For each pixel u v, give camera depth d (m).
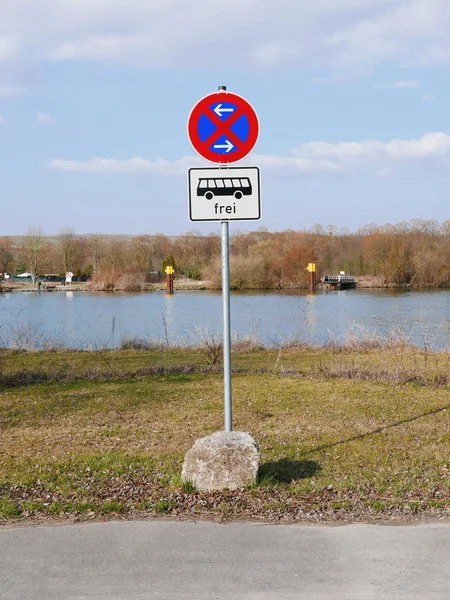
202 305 46.78
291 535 4.42
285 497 5.27
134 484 5.75
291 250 75.81
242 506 5.01
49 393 11.27
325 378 12.59
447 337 23.98
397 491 5.40
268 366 15.25
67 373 13.38
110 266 79.25
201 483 5.42
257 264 72.19
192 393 11.13
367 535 4.41
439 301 46.88
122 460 6.70
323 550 4.17
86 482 5.85
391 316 34.62
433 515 4.82
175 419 9.02
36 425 8.70
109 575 3.85
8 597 3.59
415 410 9.31
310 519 4.75
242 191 5.59
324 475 6.04
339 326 30.08
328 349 18.70
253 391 11.23
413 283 71.25
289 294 61.19
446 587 3.67
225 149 5.62
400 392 10.85
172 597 3.58
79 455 7.00
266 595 3.59
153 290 72.81
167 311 41.25
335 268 80.44
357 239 86.38
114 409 9.80
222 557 4.08
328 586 3.69
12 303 50.81
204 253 94.19
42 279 91.69
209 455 5.43
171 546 4.26
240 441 5.53
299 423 8.58
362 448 7.18
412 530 4.50
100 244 89.06
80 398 10.74
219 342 19.14
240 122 5.62
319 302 48.12
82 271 89.50
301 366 15.16
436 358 15.92
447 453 6.91
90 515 4.86
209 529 4.54
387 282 72.00
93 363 16.67
